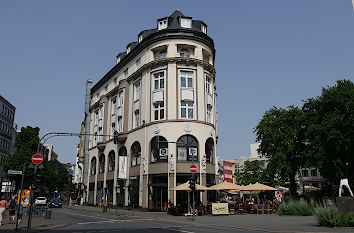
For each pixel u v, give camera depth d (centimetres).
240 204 2988
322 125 3291
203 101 3347
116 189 3984
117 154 4097
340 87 3419
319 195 3847
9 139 6581
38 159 1759
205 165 3153
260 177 5706
